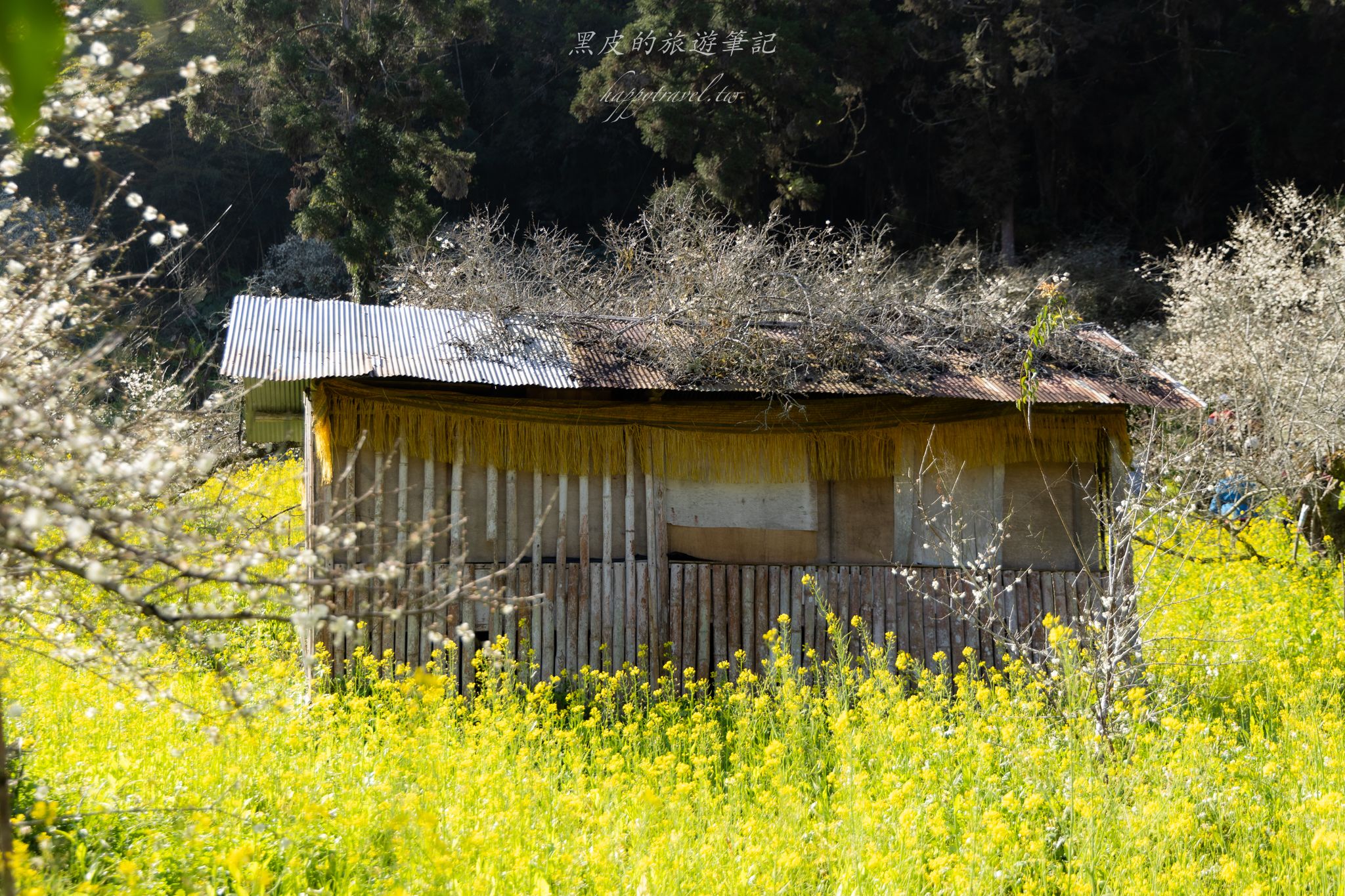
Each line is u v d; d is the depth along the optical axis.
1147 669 7.96
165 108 3.66
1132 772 5.86
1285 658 9.44
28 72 1.38
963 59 30.73
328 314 8.53
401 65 23.81
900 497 9.03
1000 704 7.20
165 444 3.51
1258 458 12.50
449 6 24.53
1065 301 8.98
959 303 9.99
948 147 32.12
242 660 7.33
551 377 8.02
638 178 33.00
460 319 8.72
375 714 7.42
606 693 7.93
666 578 8.70
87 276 3.72
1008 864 5.04
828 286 9.52
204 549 3.09
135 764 5.78
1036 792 5.87
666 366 8.39
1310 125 27.91
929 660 8.91
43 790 4.35
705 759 6.17
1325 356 13.39
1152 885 4.85
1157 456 8.31
